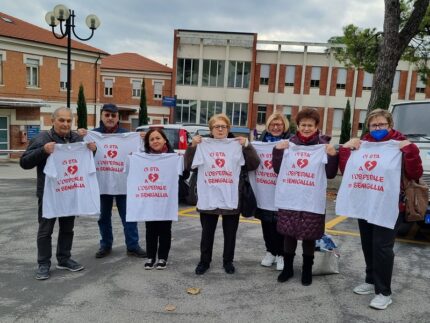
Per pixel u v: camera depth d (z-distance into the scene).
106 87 38.41
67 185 4.57
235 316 3.74
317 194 4.27
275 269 4.99
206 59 35.19
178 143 9.53
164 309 3.85
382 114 4.07
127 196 4.79
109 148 5.14
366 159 4.02
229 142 4.65
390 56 11.36
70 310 3.80
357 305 4.02
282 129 5.05
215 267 5.02
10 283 4.40
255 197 4.84
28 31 25.36
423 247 6.14
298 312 3.85
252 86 35.00
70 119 4.66
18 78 23.66
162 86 38.16
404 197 3.92
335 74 34.72
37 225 6.88
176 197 4.86
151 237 4.91
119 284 4.43
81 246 5.76
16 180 13.12
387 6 11.24
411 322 3.70
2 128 22.34
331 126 35.31
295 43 34.41
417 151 3.78
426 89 33.72
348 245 6.08
